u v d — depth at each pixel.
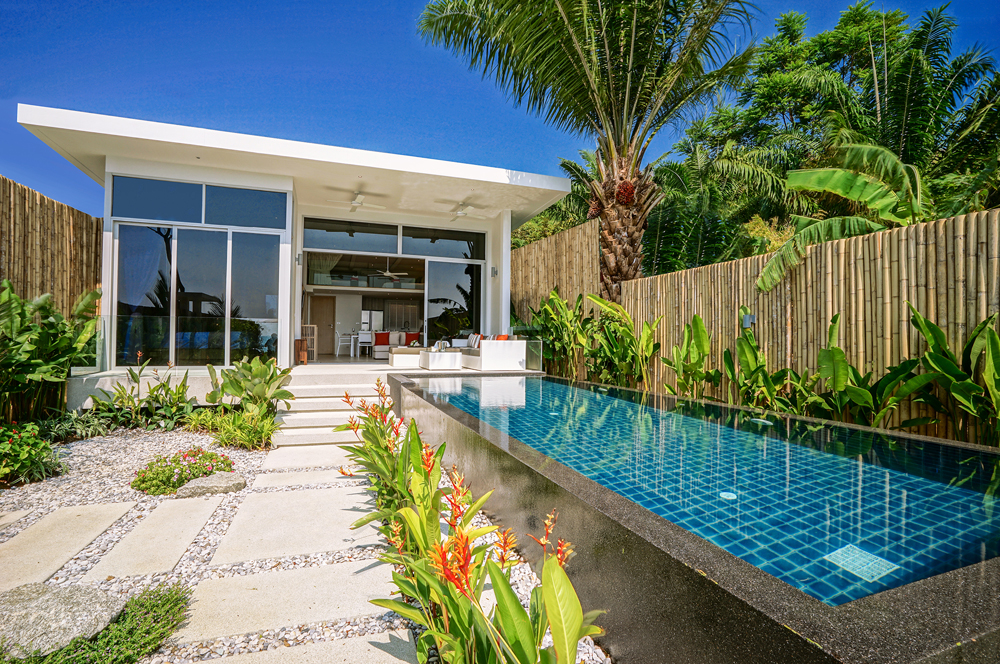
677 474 2.83
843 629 1.12
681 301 6.47
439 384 6.81
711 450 3.40
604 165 7.66
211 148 6.68
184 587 2.33
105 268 6.95
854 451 3.27
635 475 2.82
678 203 12.05
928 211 5.02
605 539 1.86
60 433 5.00
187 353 7.06
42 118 6.01
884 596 1.29
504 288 9.81
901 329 3.95
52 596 2.03
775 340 5.12
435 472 2.02
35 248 6.12
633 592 1.68
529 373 8.20
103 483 3.88
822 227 4.83
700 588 1.39
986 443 3.29
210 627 2.01
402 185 8.41
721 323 5.85
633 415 4.71
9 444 3.82
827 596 1.48
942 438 3.46
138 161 7.11
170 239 7.31
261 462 4.58
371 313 13.80
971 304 3.48
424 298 10.64
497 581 1.06
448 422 4.11
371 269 10.76
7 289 4.61
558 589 0.96
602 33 6.68
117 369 6.32
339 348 13.59
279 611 2.14
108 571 2.50
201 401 6.18
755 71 18.06
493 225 11.00
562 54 6.93
